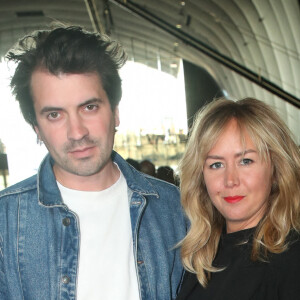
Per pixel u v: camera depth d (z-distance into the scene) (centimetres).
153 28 1764
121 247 167
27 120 166
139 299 167
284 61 1452
